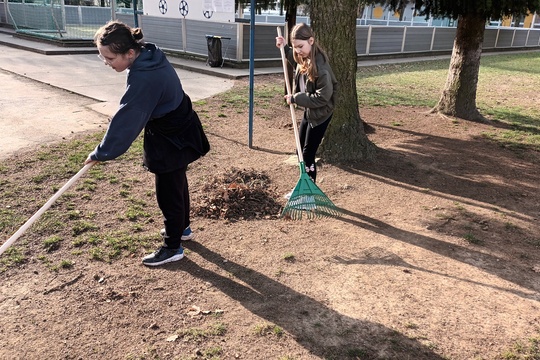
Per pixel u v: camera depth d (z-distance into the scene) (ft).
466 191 17.02
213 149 20.31
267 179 16.96
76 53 47.62
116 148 9.05
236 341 8.84
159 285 10.50
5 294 9.92
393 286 10.81
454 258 12.22
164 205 10.77
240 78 39.60
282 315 9.65
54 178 15.93
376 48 60.95
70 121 23.06
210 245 12.36
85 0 67.41
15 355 8.27
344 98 18.75
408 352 8.74
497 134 25.16
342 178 17.53
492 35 78.54
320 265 11.62
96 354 8.39
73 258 11.39
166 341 8.77
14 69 36.27
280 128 24.35
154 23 51.29
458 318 9.76
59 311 9.48
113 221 13.32
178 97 9.81
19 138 19.90
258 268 11.37
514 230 14.03
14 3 63.00
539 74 53.21
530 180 18.53
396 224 14.08
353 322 9.52
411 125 26.55
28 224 8.89
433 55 70.44
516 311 10.08
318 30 18.21
